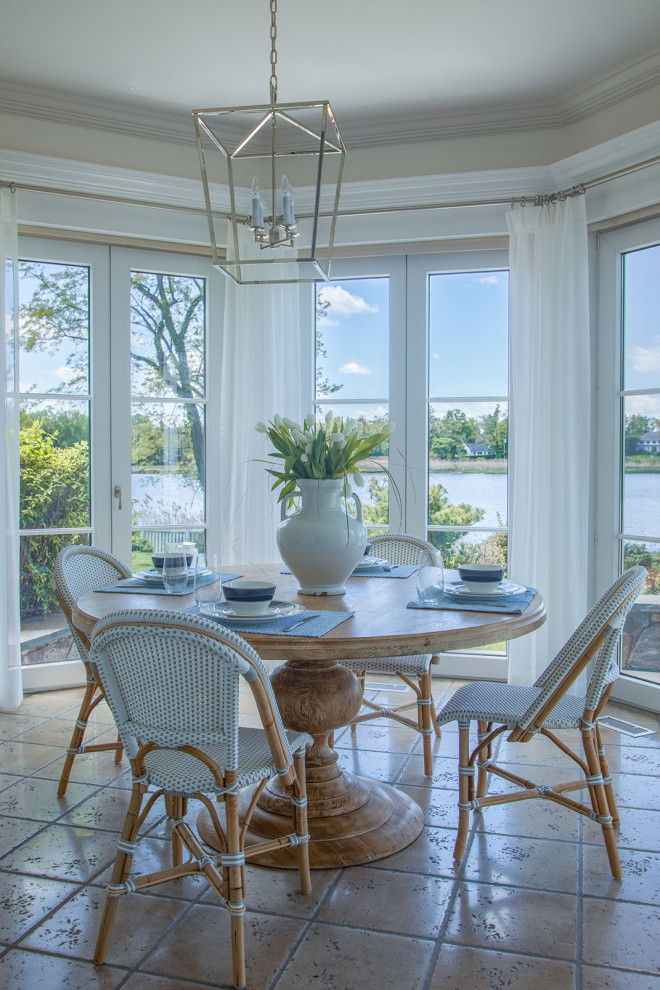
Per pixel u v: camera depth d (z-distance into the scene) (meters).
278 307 4.10
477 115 3.87
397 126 3.98
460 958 1.78
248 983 1.70
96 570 2.83
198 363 4.23
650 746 3.13
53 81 3.59
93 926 1.92
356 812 2.41
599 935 1.87
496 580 2.33
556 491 3.68
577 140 3.78
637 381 3.66
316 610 2.16
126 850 1.76
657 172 3.40
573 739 3.22
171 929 1.91
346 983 1.69
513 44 3.25
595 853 2.28
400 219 4.05
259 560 4.09
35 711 3.63
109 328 4.01
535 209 3.74
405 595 2.44
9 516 3.62
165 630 1.58
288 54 3.33
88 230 3.88
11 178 3.66
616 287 3.72
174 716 1.68
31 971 1.74
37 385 3.91
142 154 3.97
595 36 3.20
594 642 1.97
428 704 2.84
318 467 2.36
